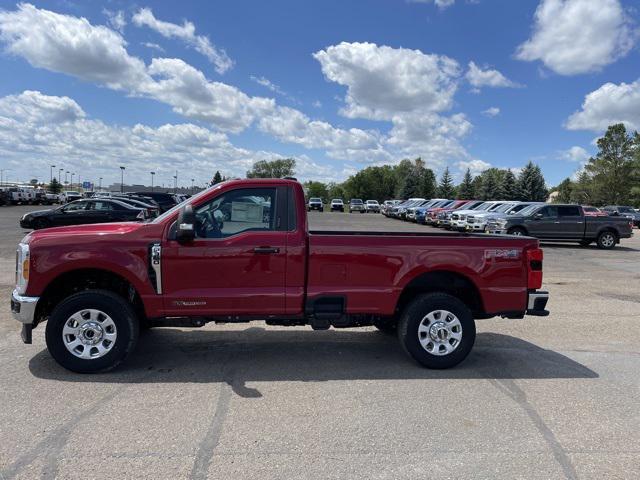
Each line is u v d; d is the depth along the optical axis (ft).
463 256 17.51
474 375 16.93
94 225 17.65
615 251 61.77
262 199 17.06
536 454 11.49
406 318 17.29
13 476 10.12
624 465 11.06
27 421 12.69
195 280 16.48
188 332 21.91
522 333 22.76
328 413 13.55
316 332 22.34
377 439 12.07
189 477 10.23
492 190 266.36
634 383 16.38
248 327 22.98
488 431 12.63
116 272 16.19
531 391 15.51
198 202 16.84
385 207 175.63
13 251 46.60
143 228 16.44
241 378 16.19
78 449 11.29
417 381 16.25
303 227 17.01
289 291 16.88
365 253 17.11
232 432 12.28
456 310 17.34
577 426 13.01
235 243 16.57
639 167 242.78
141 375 16.26
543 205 65.51
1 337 20.04
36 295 15.94
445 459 11.18
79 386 15.16
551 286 35.53
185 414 13.28
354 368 17.44
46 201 189.78
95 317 16.17
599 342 21.35
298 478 10.29
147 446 11.48
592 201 266.77
